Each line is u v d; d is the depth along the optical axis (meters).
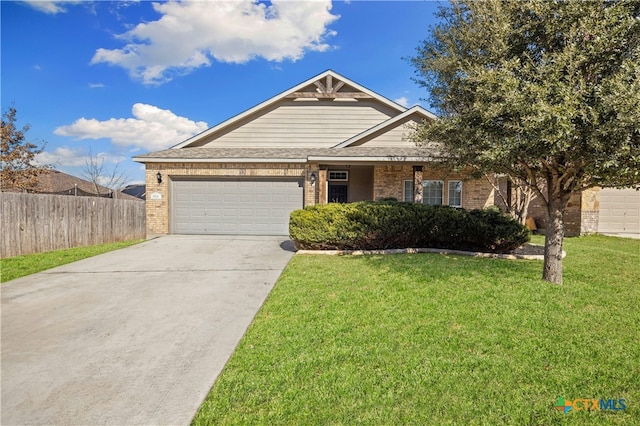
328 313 4.73
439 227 9.63
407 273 6.91
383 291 5.71
